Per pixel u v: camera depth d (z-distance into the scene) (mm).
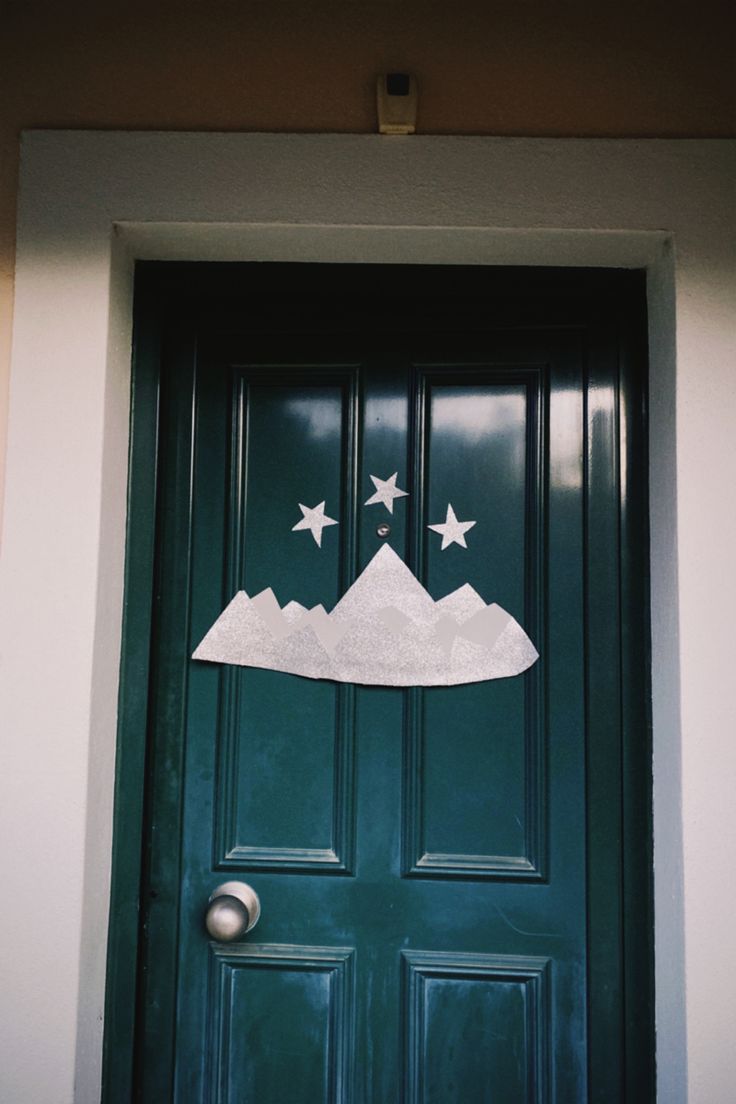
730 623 1724
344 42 1868
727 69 1836
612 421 1979
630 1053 1862
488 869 1927
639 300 1985
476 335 2021
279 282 2012
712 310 1777
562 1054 1887
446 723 1962
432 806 1949
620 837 1905
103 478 1798
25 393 1799
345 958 1930
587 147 1820
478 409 2016
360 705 1979
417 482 2002
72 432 1791
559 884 1917
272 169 1835
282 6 1881
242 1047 1921
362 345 2033
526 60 1854
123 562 1923
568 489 1980
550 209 1813
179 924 1944
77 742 1738
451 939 1925
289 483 2020
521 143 1826
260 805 1966
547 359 2008
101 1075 1831
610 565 1954
